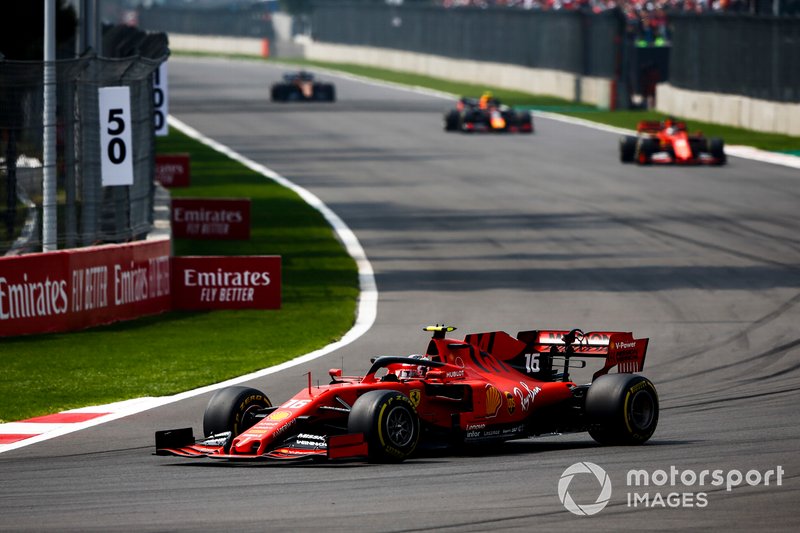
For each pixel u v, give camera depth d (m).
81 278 75.50
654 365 63.94
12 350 67.56
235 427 42.06
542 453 43.41
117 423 50.12
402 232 120.00
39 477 40.28
